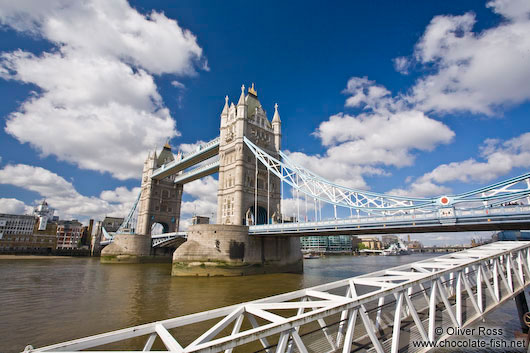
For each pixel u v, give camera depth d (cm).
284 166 5122
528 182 2417
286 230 4178
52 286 3331
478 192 2709
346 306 788
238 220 5400
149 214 8994
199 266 4284
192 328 1631
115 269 5644
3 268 5747
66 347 570
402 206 3256
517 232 2252
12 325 1792
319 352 889
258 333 629
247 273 4481
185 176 9000
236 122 6056
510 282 1395
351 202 3844
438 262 1508
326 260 10575
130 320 1880
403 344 952
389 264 7762
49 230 12194
